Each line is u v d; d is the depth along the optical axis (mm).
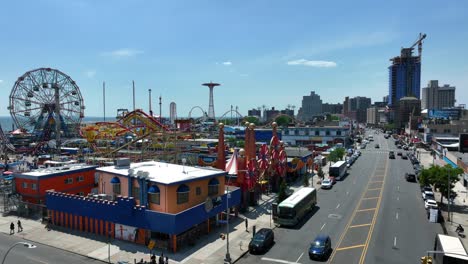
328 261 35844
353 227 47188
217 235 44062
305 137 169625
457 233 44469
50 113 112312
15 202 54250
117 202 42219
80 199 45812
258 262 35938
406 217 51938
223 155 58000
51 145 120312
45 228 47281
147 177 42094
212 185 46312
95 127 100688
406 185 77375
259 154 64688
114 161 71438
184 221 39500
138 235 41219
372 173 94625
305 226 47875
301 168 88375
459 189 71875
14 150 113812
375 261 35750
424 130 171250
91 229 45219
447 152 95750
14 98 102562
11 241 42500
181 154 82188
